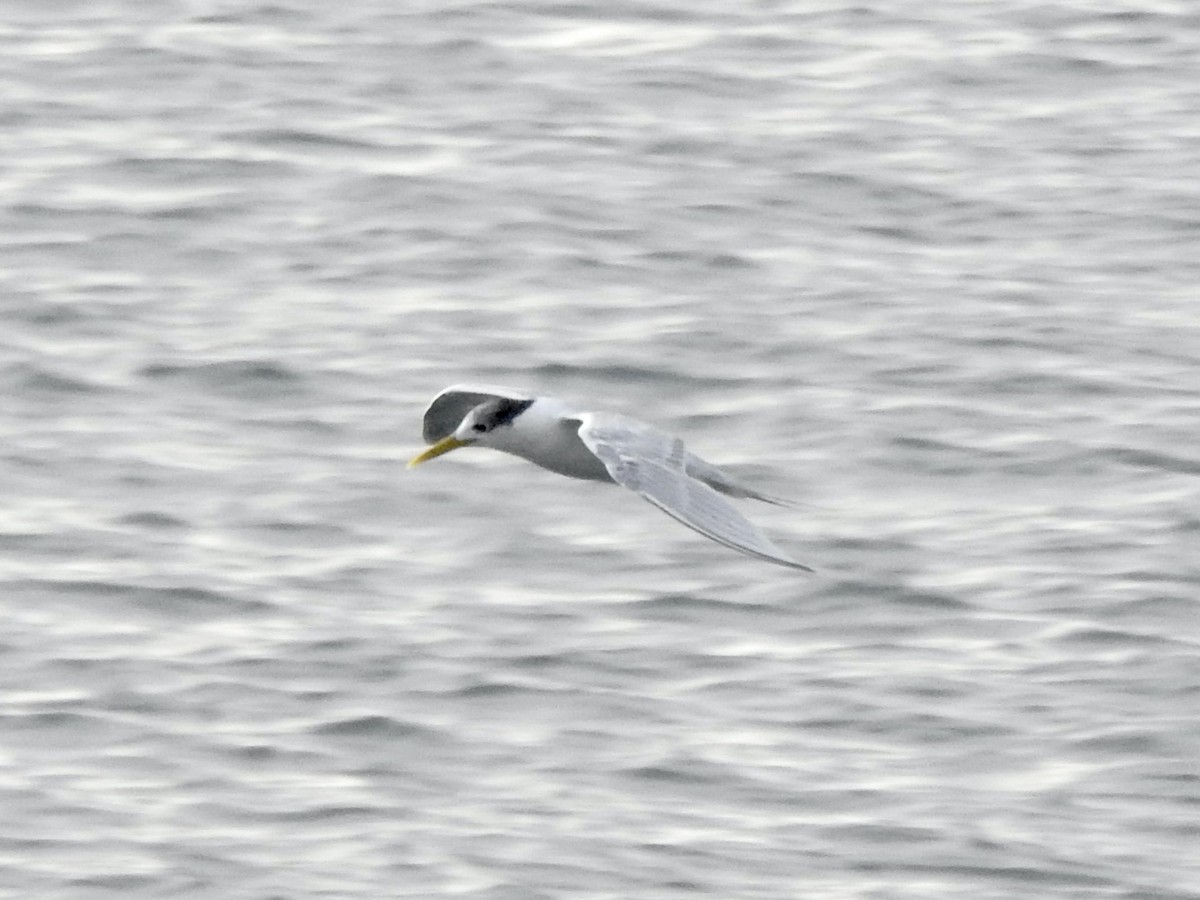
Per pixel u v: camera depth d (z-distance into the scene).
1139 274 23.33
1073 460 18.72
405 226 24.09
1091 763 14.22
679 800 13.71
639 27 30.94
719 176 25.70
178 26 30.70
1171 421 19.47
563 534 17.36
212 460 18.69
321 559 17.00
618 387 20.31
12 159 26.00
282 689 15.01
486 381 20.33
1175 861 13.12
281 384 20.20
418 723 14.55
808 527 17.52
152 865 12.97
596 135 26.97
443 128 27.16
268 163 25.88
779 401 19.91
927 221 24.73
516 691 15.00
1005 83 29.08
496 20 31.05
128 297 22.22
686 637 15.79
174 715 14.73
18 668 15.30
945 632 15.86
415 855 13.02
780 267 23.14
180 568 16.77
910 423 19.41
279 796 13.73
